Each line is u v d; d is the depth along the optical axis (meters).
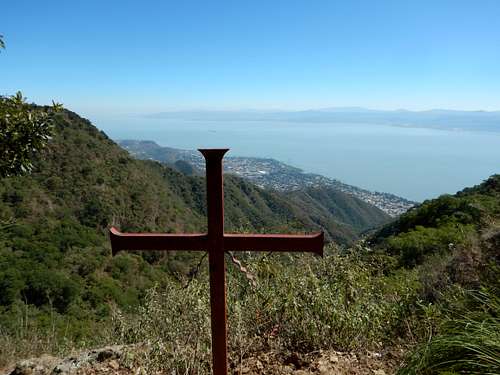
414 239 6.99
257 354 2.79
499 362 1.79
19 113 4.13
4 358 3.54
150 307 3.04
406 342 2.98
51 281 13.17
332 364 2.62
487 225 5.30
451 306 3.04
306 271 3.22
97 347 3.30
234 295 3.18
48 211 25.31
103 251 21.84
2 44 4.18
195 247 2.08
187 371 2.38
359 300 3.12
